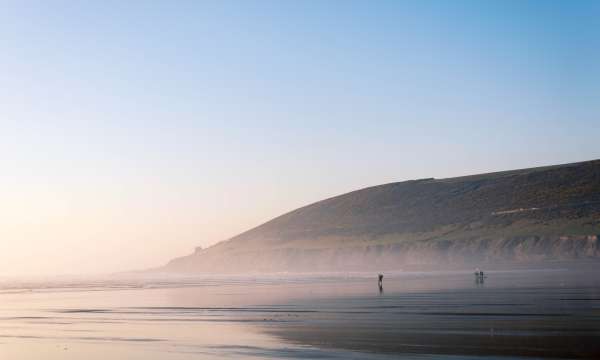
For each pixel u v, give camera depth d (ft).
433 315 145.48
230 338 117.19
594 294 194.80
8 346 113.60
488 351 93.09
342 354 95.61
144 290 352.49
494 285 275.80
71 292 349.82
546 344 97.19
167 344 111.24
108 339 120.37
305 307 184.14
